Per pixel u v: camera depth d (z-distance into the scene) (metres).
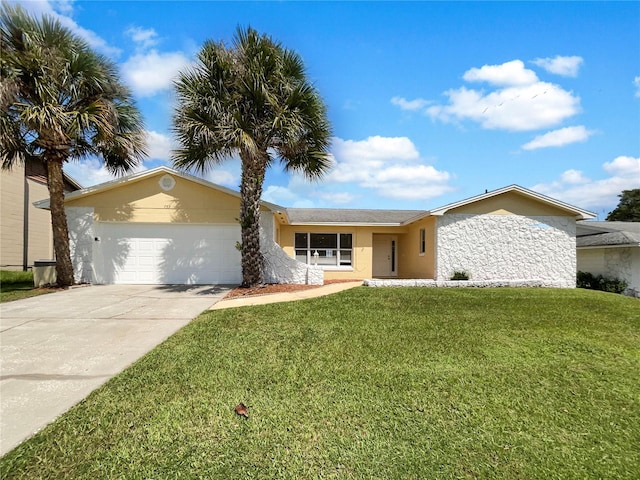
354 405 3.61
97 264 12.42
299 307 7.92
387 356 5.02
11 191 16.16
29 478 2.49
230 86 9.89
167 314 7.46
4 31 9.60
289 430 3.14
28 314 7.46
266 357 4.91
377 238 18.25
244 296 9.71
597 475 2.68
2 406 3.51
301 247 16.42
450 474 2.63
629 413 3.60
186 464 2.67
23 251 16.81
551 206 14.08
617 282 14.71
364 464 2.71
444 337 5.93
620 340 6.05
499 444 3.02
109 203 12.45
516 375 4.47
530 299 9.47
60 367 4.53
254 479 2.53
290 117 9.58
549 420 3.43
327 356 4.98
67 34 10.26
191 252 12.66
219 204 12.66
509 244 14.00
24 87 9.83
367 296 9.45
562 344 5.74
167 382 4.07
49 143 10.56
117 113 10.91
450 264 13.81
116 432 3.07
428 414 3.47
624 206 33.06
